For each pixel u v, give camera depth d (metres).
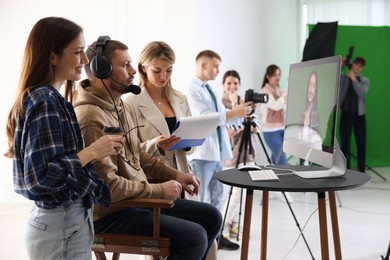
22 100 1.62
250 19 6.12
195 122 2.61
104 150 1.69
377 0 6.80
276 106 5.45
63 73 1.71
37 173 1.54
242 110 3.46
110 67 2.07
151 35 5.32
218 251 3.52
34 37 1.68
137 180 2.23
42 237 1.63
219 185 3.61
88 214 1.73
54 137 1.57
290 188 1.96
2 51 5.25
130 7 5.30
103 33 5.30
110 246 2.11
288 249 3.54
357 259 3.32
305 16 6.70
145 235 2.10
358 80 6.38
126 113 2.35
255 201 5.22
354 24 6.79
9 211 4.86
